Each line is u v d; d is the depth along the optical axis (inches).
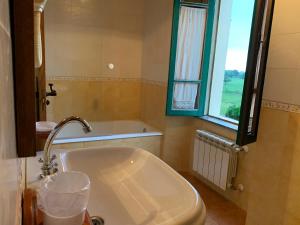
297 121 68.3
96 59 135.6
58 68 128.4
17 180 20.4
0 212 9.4
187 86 123.6
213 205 103.3
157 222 36.0
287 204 72.5
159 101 129.6
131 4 137.4
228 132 106.3
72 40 128.9
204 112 126.1
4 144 12.1
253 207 82.7
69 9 125.6
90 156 52.4
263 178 78.7
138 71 146.1
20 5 23.1
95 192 45.9
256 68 68.8
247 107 68.9
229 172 100.6
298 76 67.2
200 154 114.3
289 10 67.9
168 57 120.3
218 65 124.0
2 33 12.9
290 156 70.8
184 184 41.7
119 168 52.8
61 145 106.0
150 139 124.1
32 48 23.7
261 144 78.3
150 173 48.4
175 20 114.0
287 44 68.9
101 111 141.9
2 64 12.4
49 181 30.2
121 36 138.7
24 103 24.4
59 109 132.0
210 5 115.8
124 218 39.1
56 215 26.3
